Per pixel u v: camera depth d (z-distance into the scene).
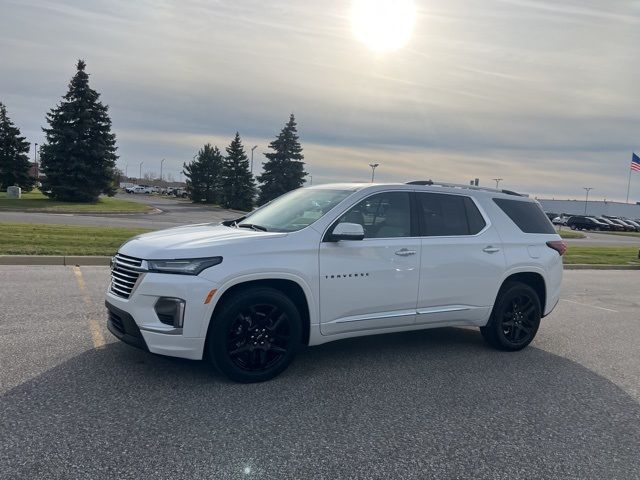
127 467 3.16
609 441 3.88
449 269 5.50
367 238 5.08
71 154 42.41
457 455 3.55
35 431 3.54
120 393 4.23
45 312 6.59
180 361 5.02
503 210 6.15
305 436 3.69
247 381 4.58
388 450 3.56
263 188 62.59
